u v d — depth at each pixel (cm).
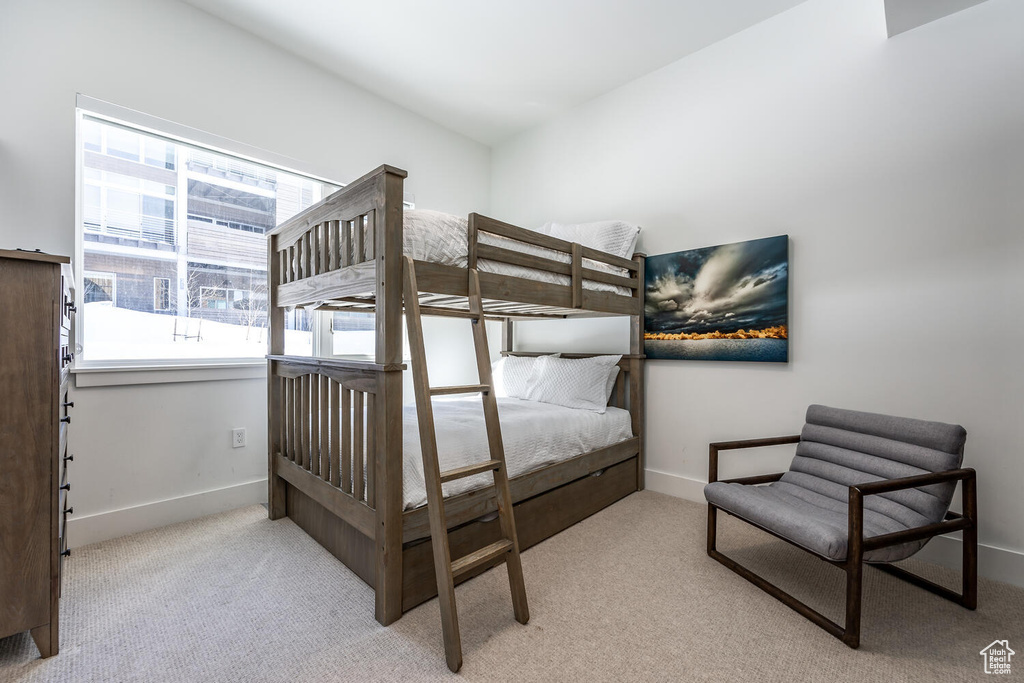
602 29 258
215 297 261
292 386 238
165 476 236
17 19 192
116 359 228
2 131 188
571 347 354
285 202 287
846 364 227
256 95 262
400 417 159
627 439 291
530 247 219
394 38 264
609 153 326
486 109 347
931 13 197
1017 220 184
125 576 185
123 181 228
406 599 163
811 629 154
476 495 185
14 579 130
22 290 128
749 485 211
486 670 134
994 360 189
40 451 133
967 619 160
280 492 248
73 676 130
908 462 173
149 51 225
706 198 277
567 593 176
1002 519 188
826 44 233
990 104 190
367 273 166
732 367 268
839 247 229
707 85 276
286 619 158
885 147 215
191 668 134
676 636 150
